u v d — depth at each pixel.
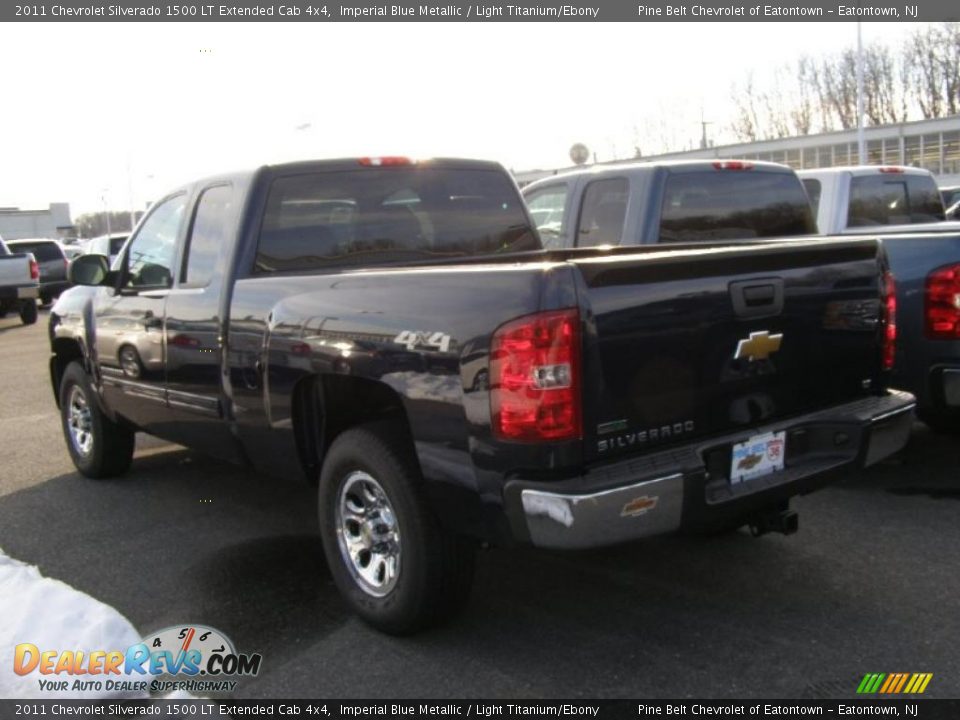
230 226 4.51
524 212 5.44
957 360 5.16
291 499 5.68
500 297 3.11
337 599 4.12
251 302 4.23
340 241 4.70
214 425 4.66
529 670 3.41
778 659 3.42
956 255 5.12
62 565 4.64
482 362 3.13
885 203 8.59
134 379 5.34
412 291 3.42
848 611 3.80
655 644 3.57
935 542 4.52
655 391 3.23
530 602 3.99
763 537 4.66
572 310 3.01
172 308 4.82
